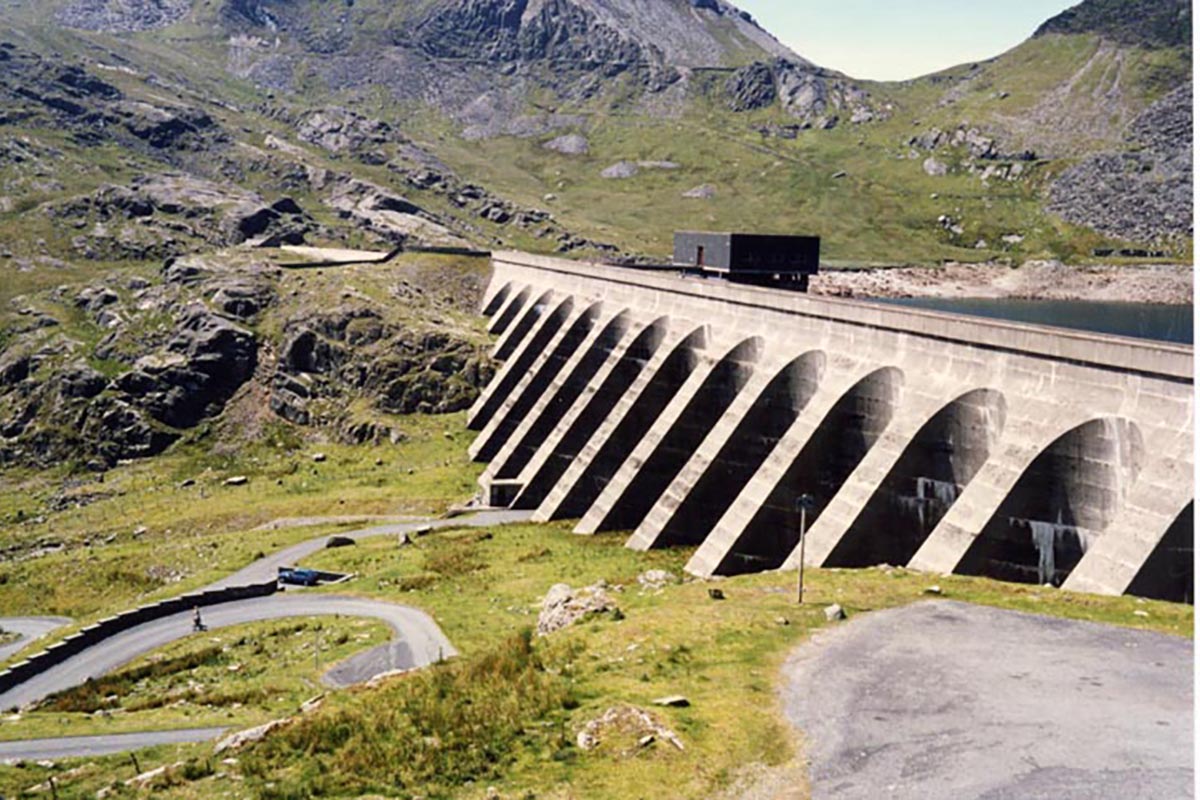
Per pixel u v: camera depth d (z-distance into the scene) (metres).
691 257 125.62
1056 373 55.53
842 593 50.47
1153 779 30.98
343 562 87.75
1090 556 48.84
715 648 44.00
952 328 61.91
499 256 177.75
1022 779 31.48
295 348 153.75
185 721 51.97
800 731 35.69
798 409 75.06
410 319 157.38
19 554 108.69
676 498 77.31
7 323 168.12
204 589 82.44
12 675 66.06
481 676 44.31
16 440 146.00
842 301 71.81
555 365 117.69
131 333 161.25
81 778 41.38
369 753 37.38
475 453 120.75
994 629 43.75
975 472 59.75
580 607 52.91
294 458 136.00
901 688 38.38
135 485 132.62
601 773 34.12
